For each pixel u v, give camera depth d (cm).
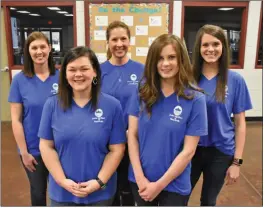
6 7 431
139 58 424
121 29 173
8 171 293
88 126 130
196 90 133
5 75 449
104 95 138
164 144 131
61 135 130
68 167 134
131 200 183
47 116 135
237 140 164
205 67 162
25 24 452
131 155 138
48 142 138
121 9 414
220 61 156
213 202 172
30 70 170
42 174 179
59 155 136
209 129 160
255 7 434
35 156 174
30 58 169
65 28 453
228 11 447
